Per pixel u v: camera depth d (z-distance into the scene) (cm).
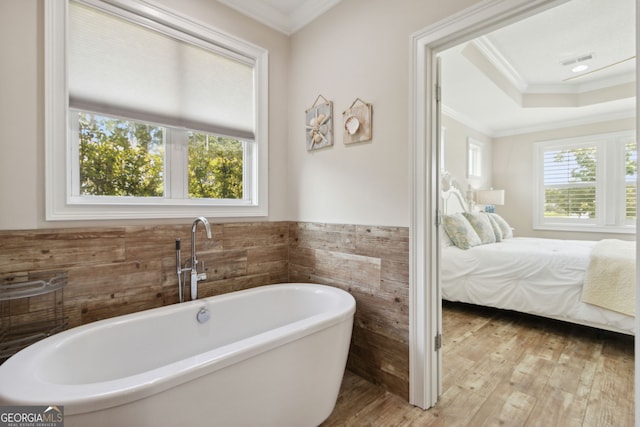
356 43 196
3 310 138
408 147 167
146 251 177
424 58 161
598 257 244
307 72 231
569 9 246
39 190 145
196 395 103
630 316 223
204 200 210
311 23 228
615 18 257
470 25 144
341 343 151
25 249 141
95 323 140
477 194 473
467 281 308
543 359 217
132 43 175
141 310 174
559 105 409
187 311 166
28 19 142
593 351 230
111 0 165
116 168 177
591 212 462
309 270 229
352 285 197
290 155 246
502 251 292
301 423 137
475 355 224
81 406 84
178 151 201
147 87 180
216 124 209
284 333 127
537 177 505
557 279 260
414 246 164
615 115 436
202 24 198
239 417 115
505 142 535
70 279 152
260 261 230
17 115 140
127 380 92
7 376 94
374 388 180
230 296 184
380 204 181
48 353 114
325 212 216
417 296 163
